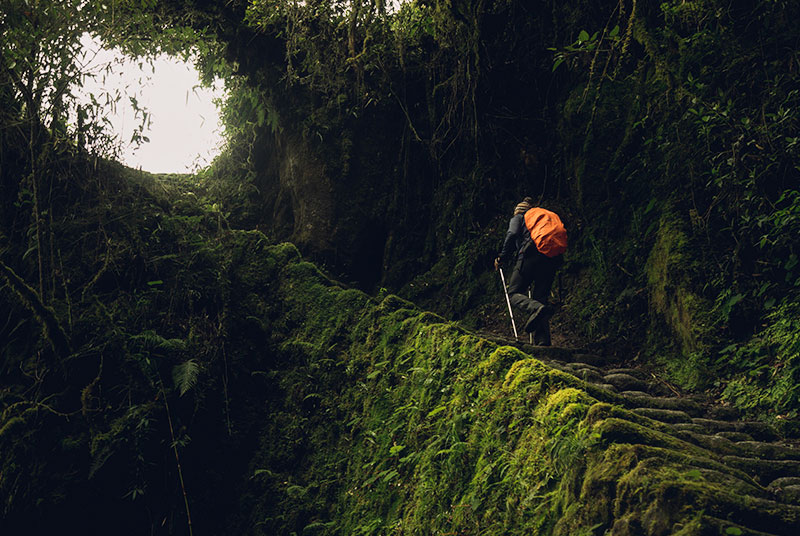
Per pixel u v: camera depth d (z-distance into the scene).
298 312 6.92
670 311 6.07
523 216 6.79
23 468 5.21
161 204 7.67
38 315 5.63
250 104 10.06
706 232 5.89
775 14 5.66
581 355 6.23
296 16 8.48
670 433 3.71
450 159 9.51
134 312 6.16
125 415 5.49
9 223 6.68
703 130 5.72
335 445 5.78
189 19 8.23
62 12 5.92
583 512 2.87
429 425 4.81
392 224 9.47
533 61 8.80
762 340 5.09
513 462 3.68
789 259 5.05
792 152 5.20
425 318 5.83
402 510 4.60
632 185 7.11
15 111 6.48
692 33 6.57
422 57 9.54
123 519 5.29
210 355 6.19
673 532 2.42
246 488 5.81
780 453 3.86
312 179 9.44
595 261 7.41
